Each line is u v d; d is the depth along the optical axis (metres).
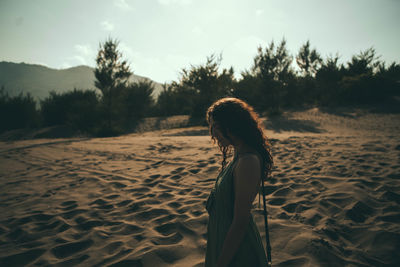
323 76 22.98
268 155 1.09
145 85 23.78
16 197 3.78
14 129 18.92
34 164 6.07
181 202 3.27
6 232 2.68
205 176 4.33
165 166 5.21
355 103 19.73
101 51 14.31
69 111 19.11
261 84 20.22
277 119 16.55
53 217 3.00
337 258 1.96
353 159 4.70
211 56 18.89
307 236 2.24
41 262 2.08
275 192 3.40
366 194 3.09
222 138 1.09
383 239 2.18
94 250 2.24
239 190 0.92
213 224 1.14
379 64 23.45
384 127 12.11
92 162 6.00
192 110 20.77
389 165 4.18
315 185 3.54
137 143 8.51
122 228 2.65
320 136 8.40
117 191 3.87
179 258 2.06
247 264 1.05
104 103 15.50
